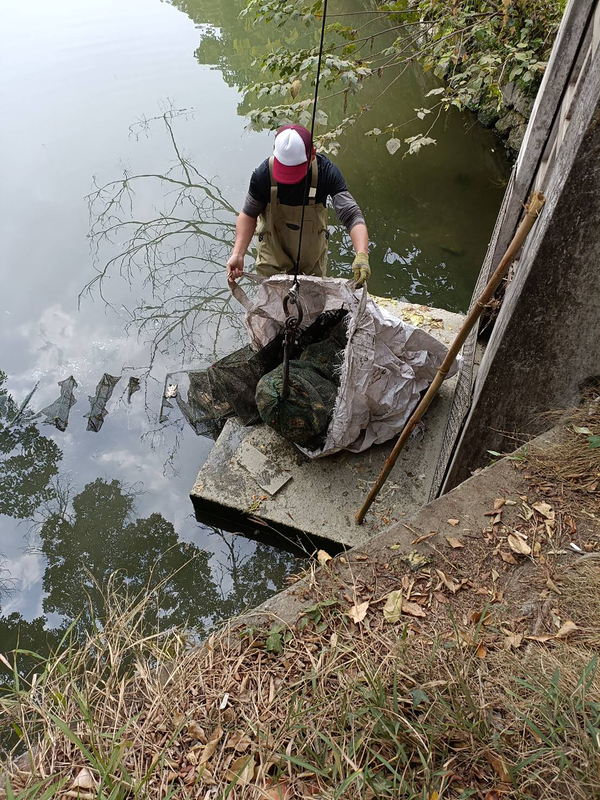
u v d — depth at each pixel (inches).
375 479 136.6
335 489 135.4
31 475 158.1
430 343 144.7
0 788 62.0
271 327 150.0
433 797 56.7
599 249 85.7
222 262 231.1
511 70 233.6
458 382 143.7
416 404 143.3
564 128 104.7
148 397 179.5
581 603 75.4
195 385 171.8
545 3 215.0
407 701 65.4
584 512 86.7
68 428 171.2
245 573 132.8
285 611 78.0
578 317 93.1
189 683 70.4
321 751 62.2
